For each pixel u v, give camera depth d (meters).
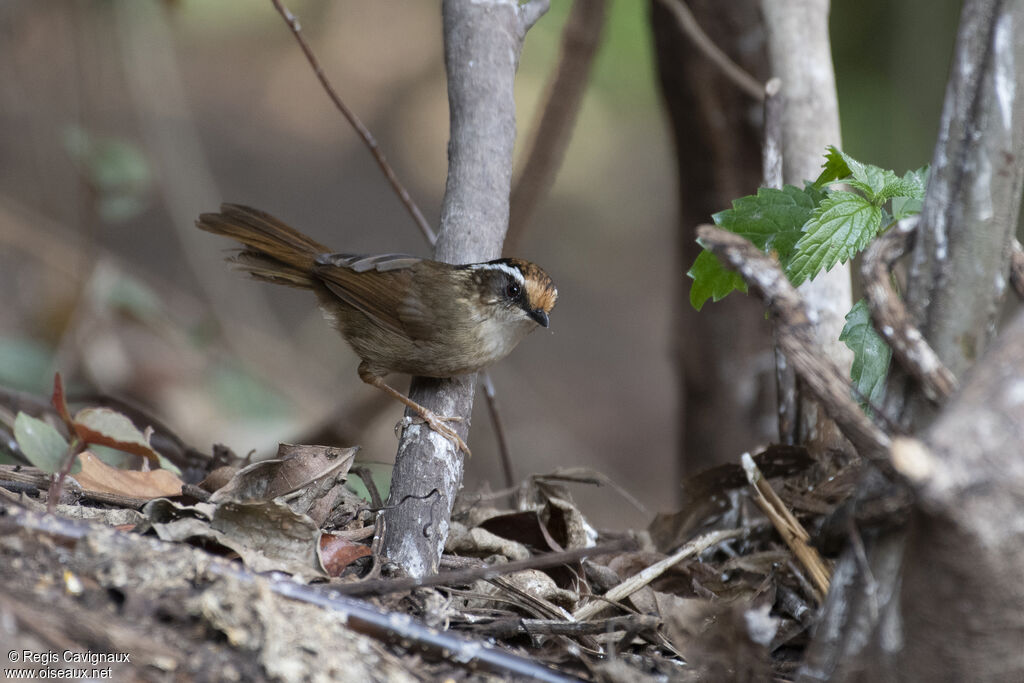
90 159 13.84
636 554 7.89
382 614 5.59
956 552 4.41
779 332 4.95
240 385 16.55
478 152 8.78
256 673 4.99
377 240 28.20
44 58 18.55
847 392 4.83
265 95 31.92
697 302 7.90
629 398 25.09
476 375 9.72
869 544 5.14
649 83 23.20
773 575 7.35
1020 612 4.48
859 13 20.17
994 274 5.02
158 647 5.00
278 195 28.81
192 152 19.31
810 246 6.88
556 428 23.20
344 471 7.29
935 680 4.75
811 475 8.38
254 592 5.27
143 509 6.78
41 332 15.23
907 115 19.75
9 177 18.41
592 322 27.03
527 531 7.84
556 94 11.77
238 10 30.38
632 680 5.64
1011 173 4.94
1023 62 4.84
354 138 31.19
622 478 23.17
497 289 9.12
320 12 33.62
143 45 17.73
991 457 4.31
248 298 21.05
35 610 5.01
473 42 8.89
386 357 9.47
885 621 4.98
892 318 4.97
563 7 23.53
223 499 6.97
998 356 4.49
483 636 6.26
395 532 6.94
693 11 12.51
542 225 29.22
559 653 6.29
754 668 5.81
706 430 13.59
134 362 15.88
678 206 13.70
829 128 9.48
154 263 23.95
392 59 33.56
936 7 19.70
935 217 5.09
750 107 12.65
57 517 5.64
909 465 4.27
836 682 5.12
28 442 7.64
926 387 4.91
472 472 20.92
